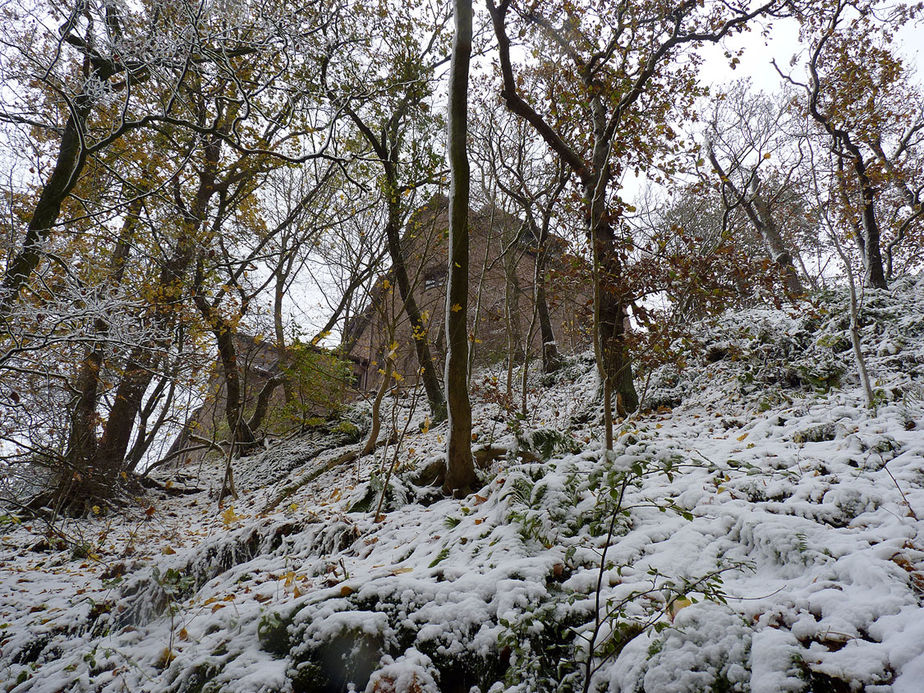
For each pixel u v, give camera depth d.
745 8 9.64
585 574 3.25
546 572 3.36
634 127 8.95
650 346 7.52
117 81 8.66
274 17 6.87
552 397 11.54
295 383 14.05
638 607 2.87
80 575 6.65
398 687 2.81
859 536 3.08
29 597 5.75
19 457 6.59
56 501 9.41
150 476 13.39
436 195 10.96
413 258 11.94
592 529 3.34
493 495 4.84
